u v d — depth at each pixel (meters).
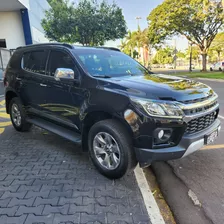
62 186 3.01
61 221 2.37
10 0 17.53
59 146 4.41
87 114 3.30
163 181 3.30
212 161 3.80
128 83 3.13
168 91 2.91
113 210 2.56
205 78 20.48
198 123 3.02
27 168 3.51
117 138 2.95
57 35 22.62
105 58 4.05
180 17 25.19
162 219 2.44
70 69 3.49
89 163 3.70
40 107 4.39
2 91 10.93
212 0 23.30
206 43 29.64
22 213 2.47
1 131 5.34
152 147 2.76
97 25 21.69
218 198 2.85
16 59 5.11
